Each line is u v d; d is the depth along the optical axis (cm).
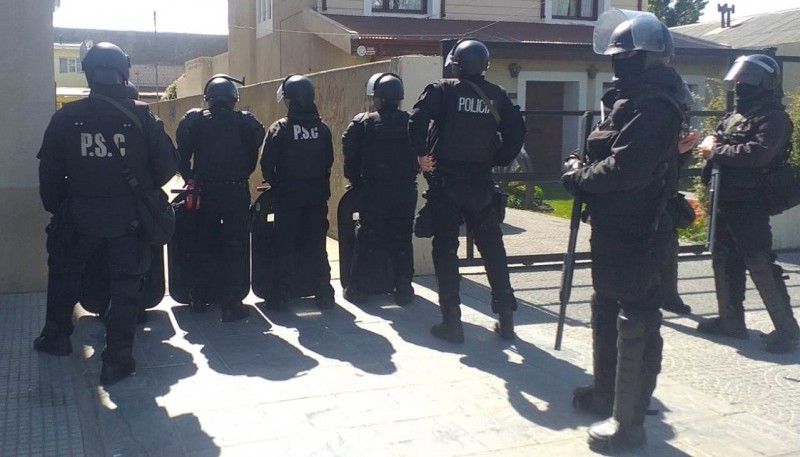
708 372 536
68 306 545
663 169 394
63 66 4334
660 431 438
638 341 401
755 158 554
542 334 618
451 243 589
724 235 603
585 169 406
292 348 573
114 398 474
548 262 856
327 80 1005
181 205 631
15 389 485
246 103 1427
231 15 2377
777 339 579
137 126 489
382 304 701
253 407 462
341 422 443
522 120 591
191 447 409
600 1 1847
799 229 973
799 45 1219
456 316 589
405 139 670
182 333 606
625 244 400
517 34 1667
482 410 463
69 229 491
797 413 465
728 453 411
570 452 409
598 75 1711
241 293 642
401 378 514
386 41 1425
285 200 650
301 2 1739
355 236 699
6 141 689
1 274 704
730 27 2364
